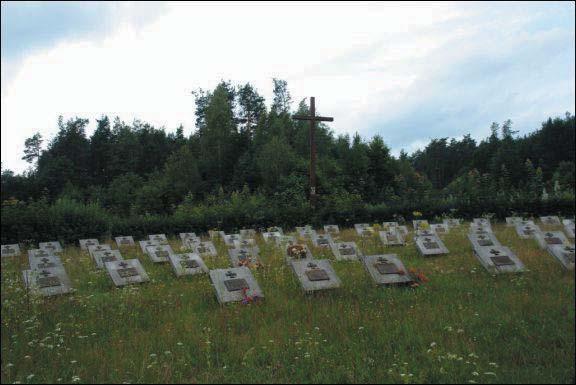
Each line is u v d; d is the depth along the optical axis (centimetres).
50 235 2239
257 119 6769
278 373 549
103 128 7488
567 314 741
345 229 2500
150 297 934
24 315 808
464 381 516
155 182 4766
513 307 786
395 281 970
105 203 4681
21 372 557
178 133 7681
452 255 1327
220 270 924
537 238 1420
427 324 712
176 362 590
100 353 621
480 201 2697
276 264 1243
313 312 794
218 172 5575
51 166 5881
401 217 2666
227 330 716
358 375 535
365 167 4712
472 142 9775
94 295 959
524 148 6756
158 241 1938
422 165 9881
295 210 2667
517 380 512
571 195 2730
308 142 5456
